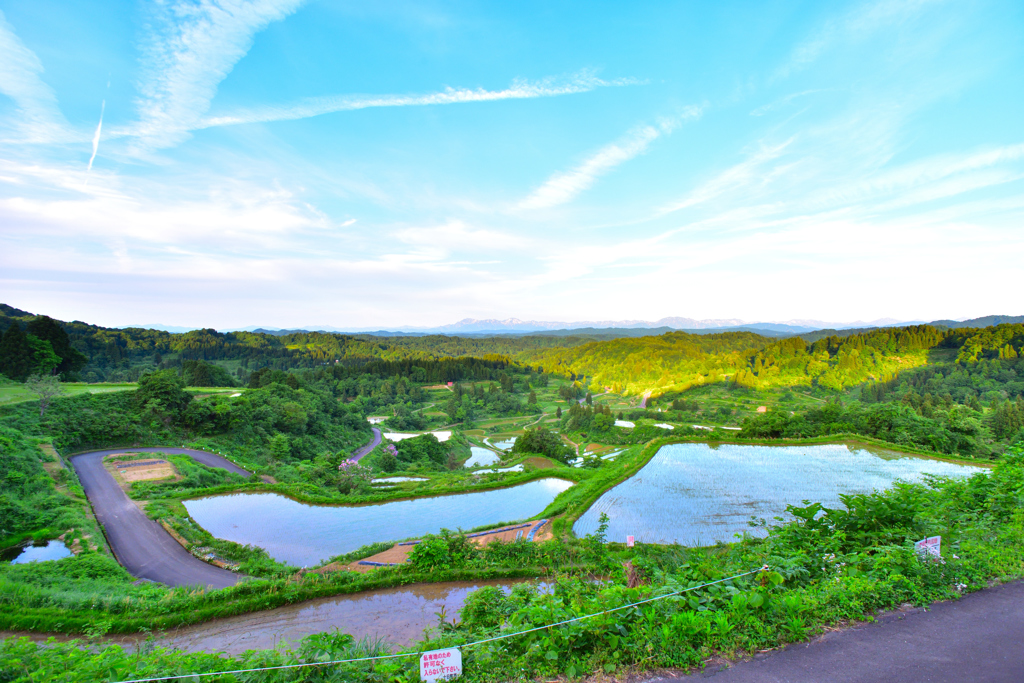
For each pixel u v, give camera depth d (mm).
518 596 11305
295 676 6730
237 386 143375
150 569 25141
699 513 28438
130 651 14805
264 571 23484
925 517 10398
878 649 6129
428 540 21312
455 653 6414
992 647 6051
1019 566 8508
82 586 20641
